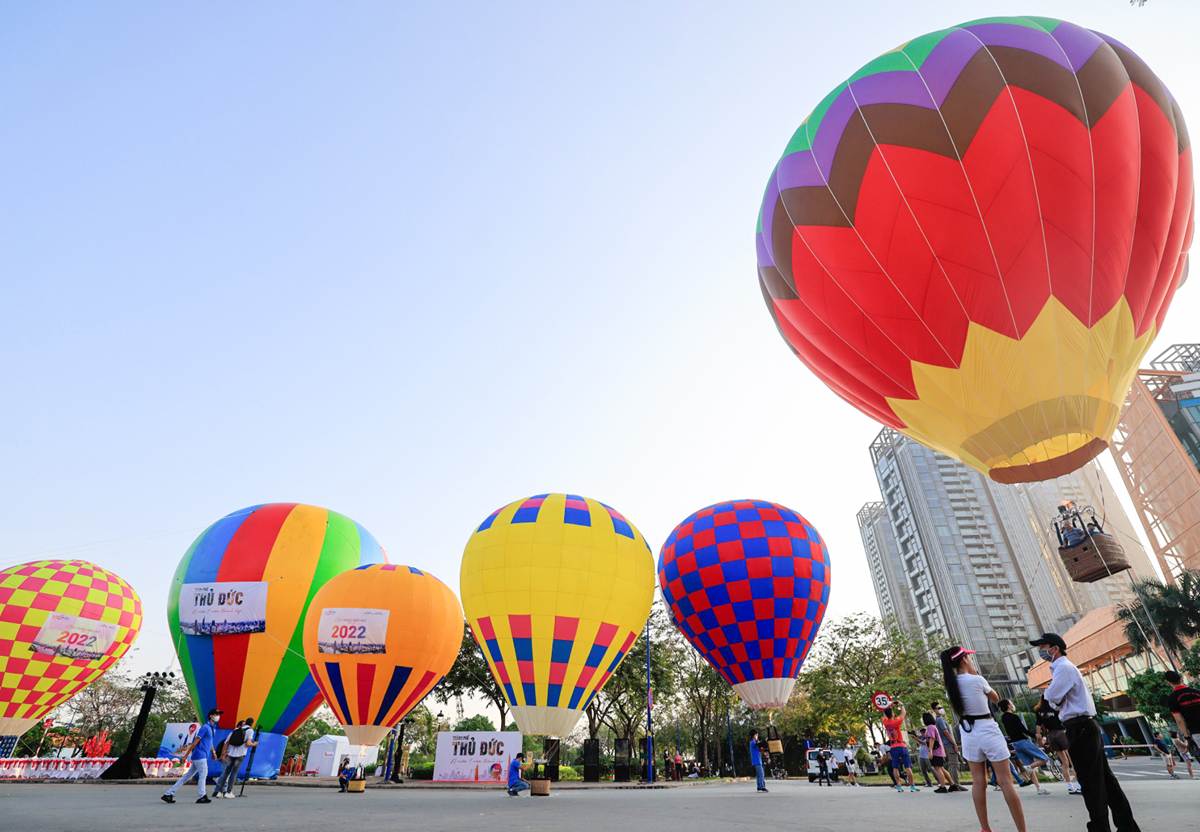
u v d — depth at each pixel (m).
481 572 25.42
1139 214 15.74
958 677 6.31
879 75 16.95
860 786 21.83
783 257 18.83
